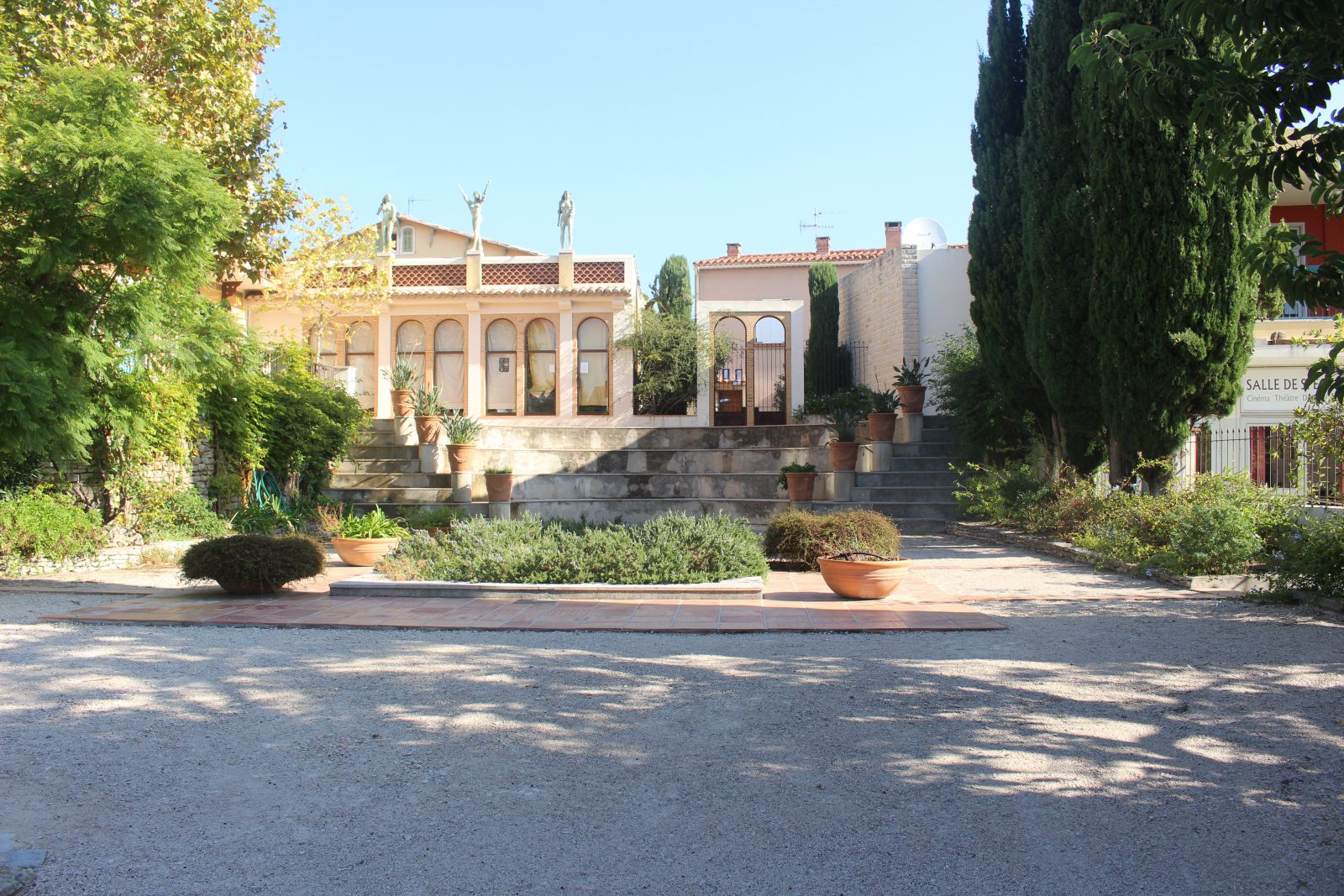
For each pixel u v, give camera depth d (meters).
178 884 3.16
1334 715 5.09
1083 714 5.09
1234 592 9.26
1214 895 3.11
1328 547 8.58
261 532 13.59
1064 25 13.27
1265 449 15.77
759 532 15.80
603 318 22.53
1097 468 13.98
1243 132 10.33
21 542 10.35
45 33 11.73
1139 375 11.66
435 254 33.69
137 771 4.22
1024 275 14.18
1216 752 4.50
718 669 6.10
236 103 13.73
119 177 9.23
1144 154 11.38
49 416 9.05
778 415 24.11
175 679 5.80
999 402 15.61
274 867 3.29
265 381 14.71
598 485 18.08
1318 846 3.48
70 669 6.06
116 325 9.98
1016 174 15.12
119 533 11.94
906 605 8.53
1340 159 5.46
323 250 18.77
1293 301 5.30
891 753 4.45
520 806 3.83
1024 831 3.60
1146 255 11.45
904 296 20.86
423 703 5.29
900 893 3.12
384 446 18.09
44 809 3.79
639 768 4.25
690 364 22.66
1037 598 8.98
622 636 7.23
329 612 8.12
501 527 10.14
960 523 15.52
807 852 3.41
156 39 12.90
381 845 3.47
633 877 3.22
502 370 22.55
